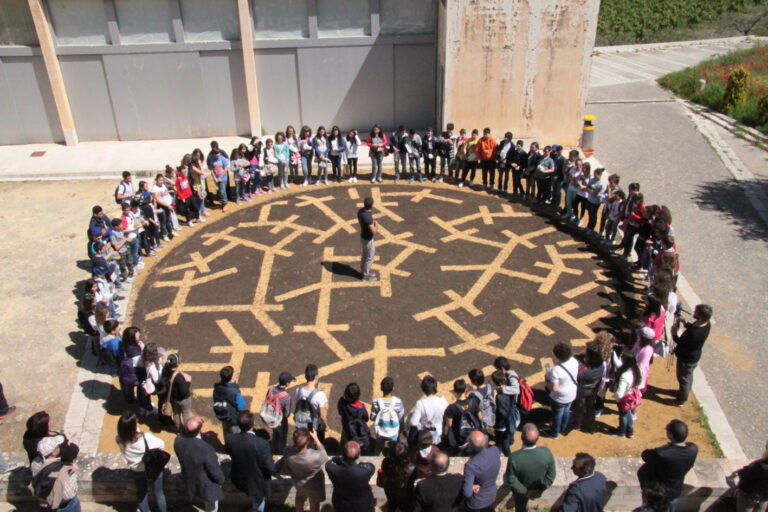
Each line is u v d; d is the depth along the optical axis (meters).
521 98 18.62
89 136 20.22
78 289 12.98
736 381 10.36
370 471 7.02
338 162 16.98
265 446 7.25
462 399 8.55
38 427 7.27
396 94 20.39
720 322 11.70
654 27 37.78
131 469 7.54
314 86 20.06
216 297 12.45
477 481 7.00
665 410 9.72
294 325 11.61
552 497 8.02
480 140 16.17
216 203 16.23
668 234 11.70
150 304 12.27
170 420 9.39
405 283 12.80
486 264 13.45
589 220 14.42
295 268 13.36
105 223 12.62
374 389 10.10
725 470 8.48
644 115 22.17
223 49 19.28
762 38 36.41
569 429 9.34
